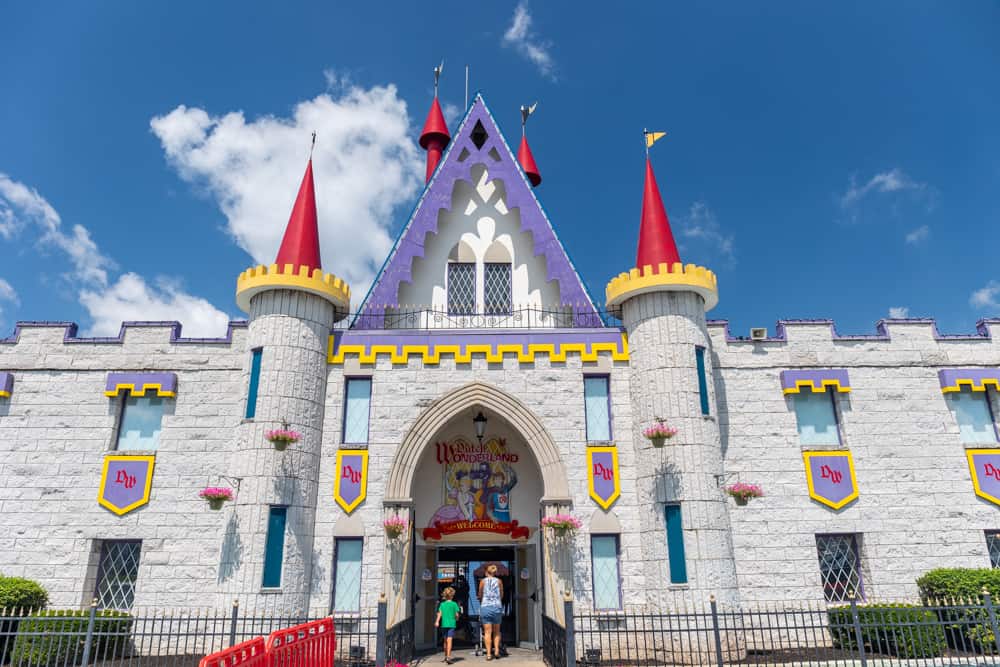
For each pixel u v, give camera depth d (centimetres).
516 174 2009
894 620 1406
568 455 1625
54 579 1569
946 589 1471
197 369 1723
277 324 1631
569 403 1666
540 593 1631
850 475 1656
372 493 1592
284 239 1784
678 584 1480
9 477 1631
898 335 1766
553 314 1934
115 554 1627
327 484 1596
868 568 1599
